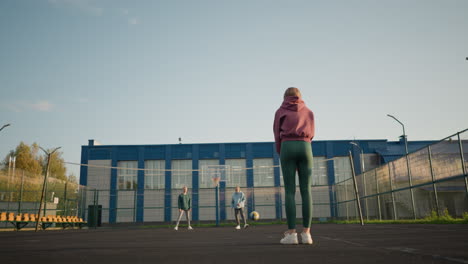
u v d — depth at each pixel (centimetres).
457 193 1298
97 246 375
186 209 1384
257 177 3566
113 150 3634
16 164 4459
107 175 3588
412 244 295
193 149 3641
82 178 3572
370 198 1886
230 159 3641
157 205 3000
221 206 2850
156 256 249
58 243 453
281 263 188
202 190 2884
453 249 244
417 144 3728
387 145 3706
